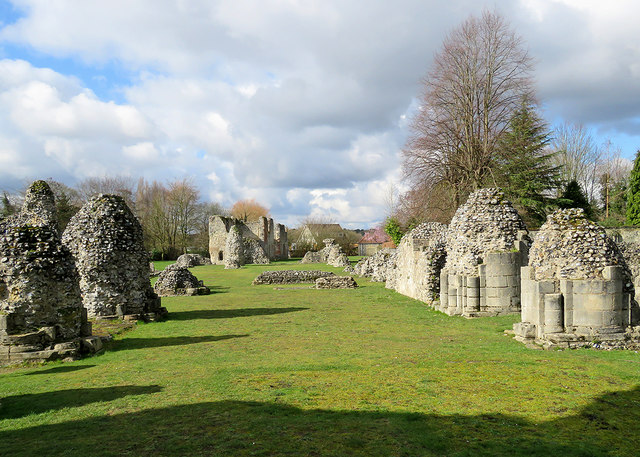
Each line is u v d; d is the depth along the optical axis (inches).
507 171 1510.8
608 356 369.1
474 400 273.3
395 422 240.1
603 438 223.1
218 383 316.2
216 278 1572.3
